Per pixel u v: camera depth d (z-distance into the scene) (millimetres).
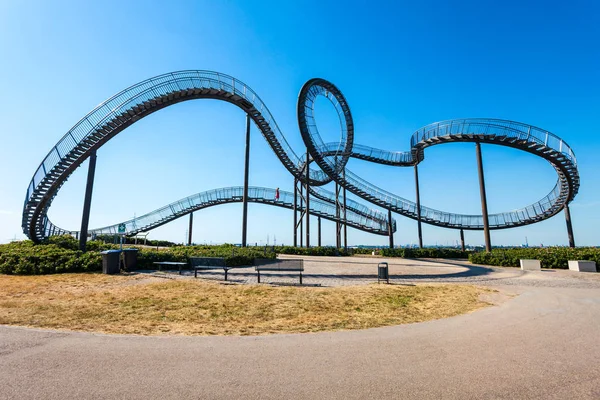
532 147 27922
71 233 35844
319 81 35625
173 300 10523
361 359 5613
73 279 14188
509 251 25391
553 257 21984
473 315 9023
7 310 8852
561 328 7629
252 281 14461
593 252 21281
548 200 35844
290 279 15461
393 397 4207
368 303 10570
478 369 5164
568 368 5203
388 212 39250
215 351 5973
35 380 4637
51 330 7137
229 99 28516
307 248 34688
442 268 21484
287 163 37625
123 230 18547
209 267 15320
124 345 6227
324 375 4918
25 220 22234
